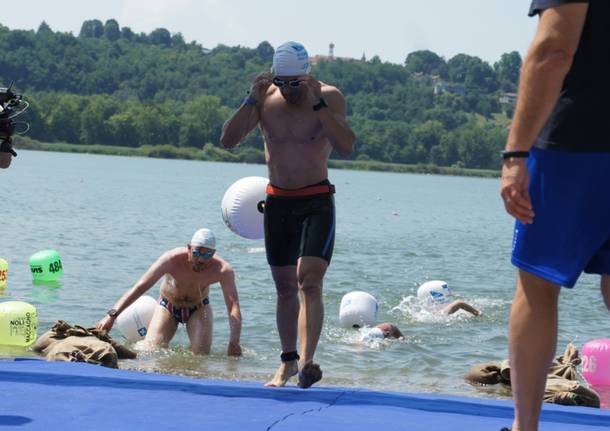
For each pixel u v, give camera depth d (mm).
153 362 11320
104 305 16078
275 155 6785
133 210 47250
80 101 194250
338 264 25062
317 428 4684
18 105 5785
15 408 4824
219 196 68250
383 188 119562
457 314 16031
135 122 190750
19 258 23062
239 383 6094
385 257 28250
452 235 42625
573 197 3822
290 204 6742
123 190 69188
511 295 19906
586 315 17156
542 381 3994
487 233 46156
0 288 17562
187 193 70438
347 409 5215
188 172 127000
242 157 194625
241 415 4918
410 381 10898
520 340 3982
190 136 192875
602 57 3791
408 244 34625
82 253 25203
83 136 188500
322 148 6777
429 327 14844
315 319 6453
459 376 11281
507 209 3818
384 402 5469
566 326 15914
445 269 25562
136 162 162500
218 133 194375
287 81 6621
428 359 12297
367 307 14336
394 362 12023
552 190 3850
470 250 33500
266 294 17812
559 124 3832
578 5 3643
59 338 11141
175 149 192250
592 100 3789
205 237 11953
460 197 107000
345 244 32781
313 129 6703
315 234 6625
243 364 11461
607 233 3848
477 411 5316
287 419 4863
